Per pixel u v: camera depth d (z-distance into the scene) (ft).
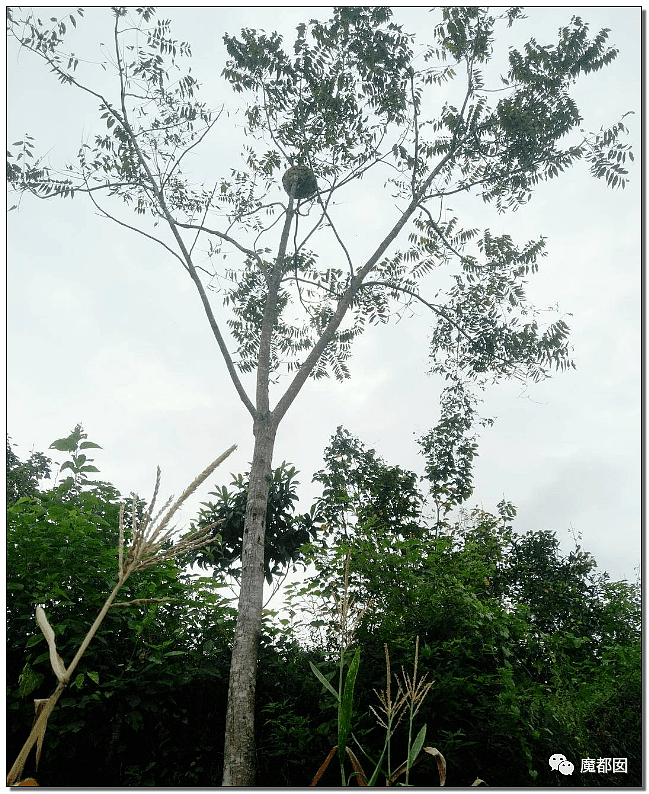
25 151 27.37
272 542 23.41
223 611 19.65
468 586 18.88
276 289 30.22
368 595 18.08
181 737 17.33
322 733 16.55
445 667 17.16
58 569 15.62
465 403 34.37
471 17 30.68
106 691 15.79
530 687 17.69
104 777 15.70
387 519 25.72
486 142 32.35
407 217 31.83
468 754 16.35
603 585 27.68
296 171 31.83
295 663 19.70
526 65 30.96
